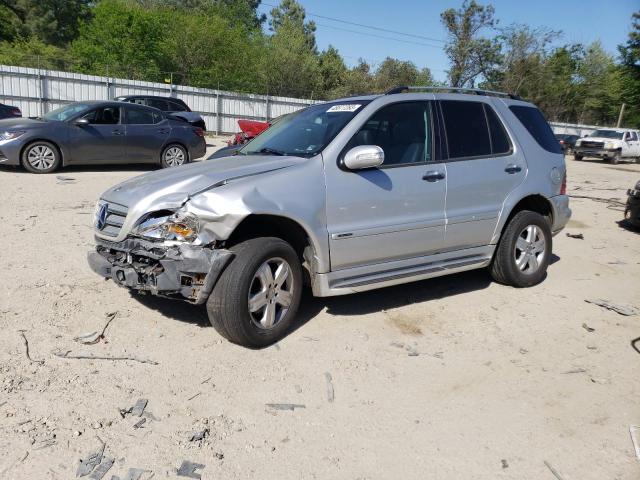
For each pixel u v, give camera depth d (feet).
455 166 16.47
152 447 9.57
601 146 92.17
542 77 148.25
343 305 16.53
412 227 15.44
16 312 14.48
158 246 12.48
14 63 105.29
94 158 40.06
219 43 121.29
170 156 44.11
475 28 153.38
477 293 18.37
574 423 11.00
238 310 12.51
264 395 11.41
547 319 16.42
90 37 116.37
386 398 11.60
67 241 21.33
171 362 12.47
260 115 105.40
